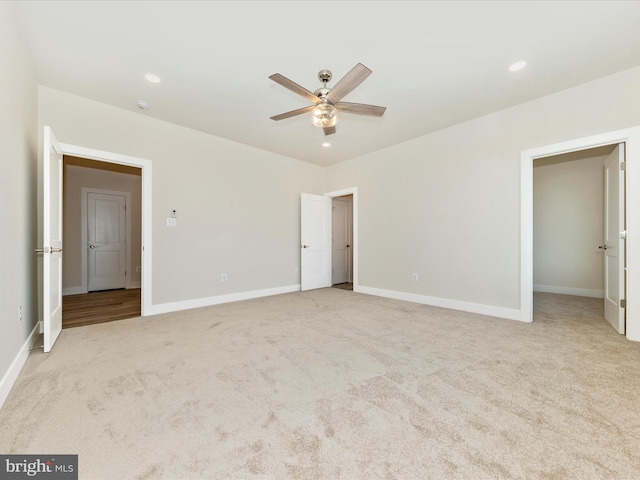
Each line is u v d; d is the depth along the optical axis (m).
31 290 2.59
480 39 2.26
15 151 2.05
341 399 1.69
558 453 1.24
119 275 5.91
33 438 1.34
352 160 5.41
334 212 6.57
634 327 2.64
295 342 2.64
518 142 3.34
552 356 2.29
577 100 2.94
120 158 3.43
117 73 2.73
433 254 4.17
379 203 4.93
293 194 5.43
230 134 4.22
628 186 2.65
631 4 1.91
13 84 1.98
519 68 2.64
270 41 2.29
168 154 3.82
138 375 1.99
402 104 3.31
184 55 2.46
